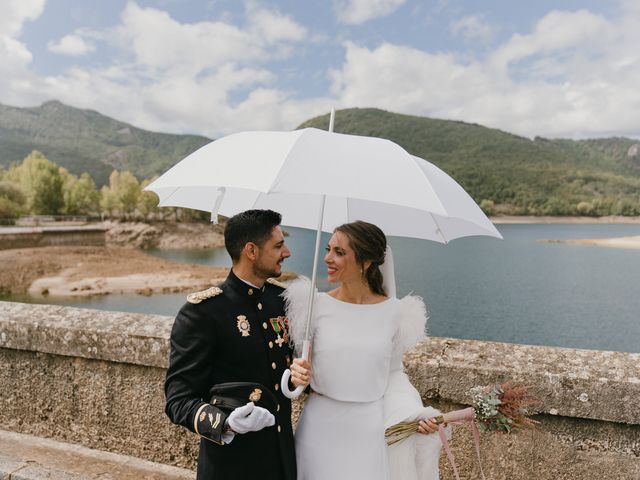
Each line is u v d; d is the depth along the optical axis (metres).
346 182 1.54
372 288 2.08
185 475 2.57
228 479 1.74
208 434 1.57
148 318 2.77
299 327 1.93
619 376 2.11
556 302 40.00
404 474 1.95
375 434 1.92
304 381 1.77
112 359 2.65
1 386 2.90
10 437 2.84
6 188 88.12
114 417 2.72
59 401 2.81
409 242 101.69
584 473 2.19
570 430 2.19
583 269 61.53
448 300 40.44
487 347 2.38
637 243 103.81
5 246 49.97
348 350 1.93
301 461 1.95
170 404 1.67
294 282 2.02
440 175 1.89
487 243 103.19
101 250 53.34
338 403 1.95
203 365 1.72
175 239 89.06
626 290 45.91
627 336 30.23
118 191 109.38
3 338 2.81
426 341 2.46
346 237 1.98
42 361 2.82
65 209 104.19
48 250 49.03
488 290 45.16
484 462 2.31
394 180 1.61
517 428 1.94
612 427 2.14
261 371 1.79
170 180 1.76
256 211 1.82
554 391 2.13
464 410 1.92
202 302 1.75
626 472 2.14
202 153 1.87
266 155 1.65
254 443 1.76
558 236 125.38
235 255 1.82
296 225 2.45
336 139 1.74
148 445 2.68
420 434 1.97
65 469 2.56
